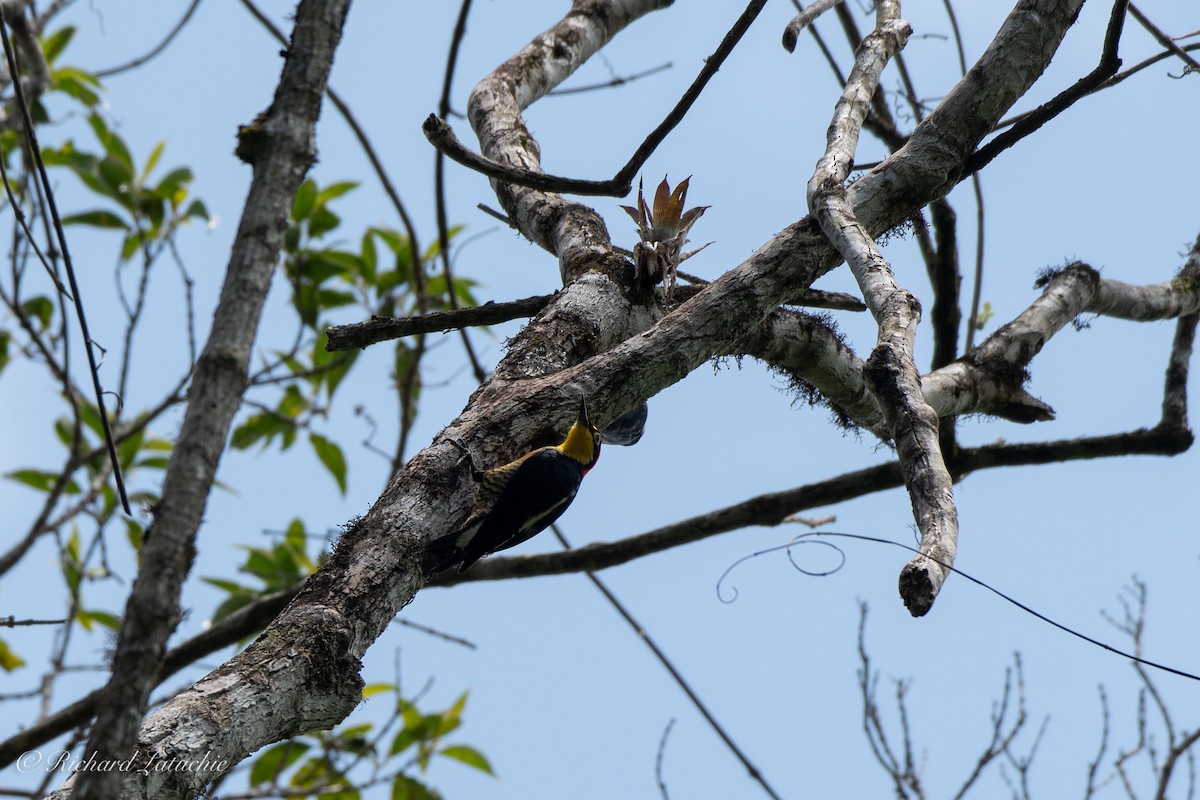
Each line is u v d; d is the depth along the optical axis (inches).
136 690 158.6
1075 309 503.2
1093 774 461.7
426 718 549.6
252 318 182.5
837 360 462.0
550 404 329.1
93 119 571.2
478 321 394.0
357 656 273.0
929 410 249.9
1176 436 538.6
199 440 171.2
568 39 538.9
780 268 346.9
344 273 568.4
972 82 368.8
